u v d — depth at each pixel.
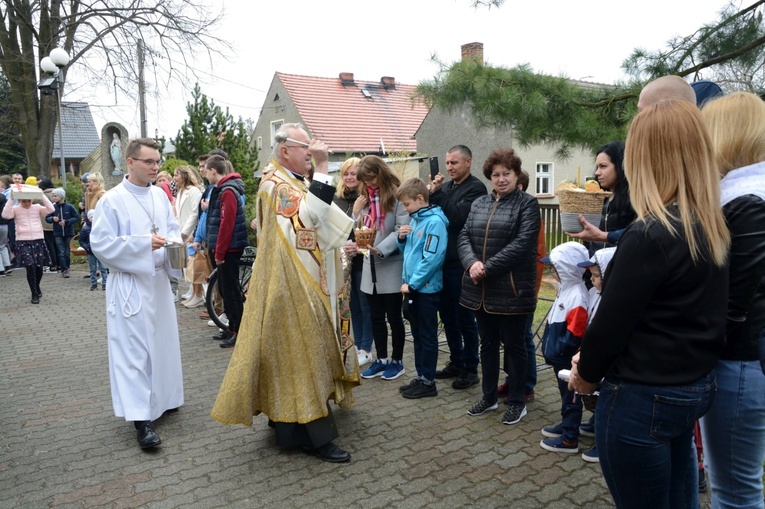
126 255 3.44
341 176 4.97
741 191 1.74
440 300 4.41
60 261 10.76
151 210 3.71
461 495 2.87
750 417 1.80
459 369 4.59
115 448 3.46
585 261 2.93
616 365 1.67
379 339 4.65
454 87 5.68
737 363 1.79
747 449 1.83
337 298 3.43
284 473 3.12
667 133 1.57
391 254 4.33
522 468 3.13
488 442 3.45
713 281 1.56
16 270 11.66
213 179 5.73
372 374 4.66
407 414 3.88
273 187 3.23
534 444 3.41
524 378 3.68
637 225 1.59
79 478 3.10
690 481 1.88
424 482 3.00
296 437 3.27
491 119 5.84
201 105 14.11
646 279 1.54
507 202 3.56
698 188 1.55
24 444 3.54
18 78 16.62
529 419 3.78
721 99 1.93
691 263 1.53
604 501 2.80
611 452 1.68
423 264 3.89
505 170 3.52
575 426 3.27
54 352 5.66
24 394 4.45
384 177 4.31
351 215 4.96
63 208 10.70
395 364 4.61
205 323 6.66
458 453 3.31
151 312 3.58
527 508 2.74
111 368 3.52
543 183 19.48
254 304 3.23
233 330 5.55
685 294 1.55
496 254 3.48
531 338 4.00
